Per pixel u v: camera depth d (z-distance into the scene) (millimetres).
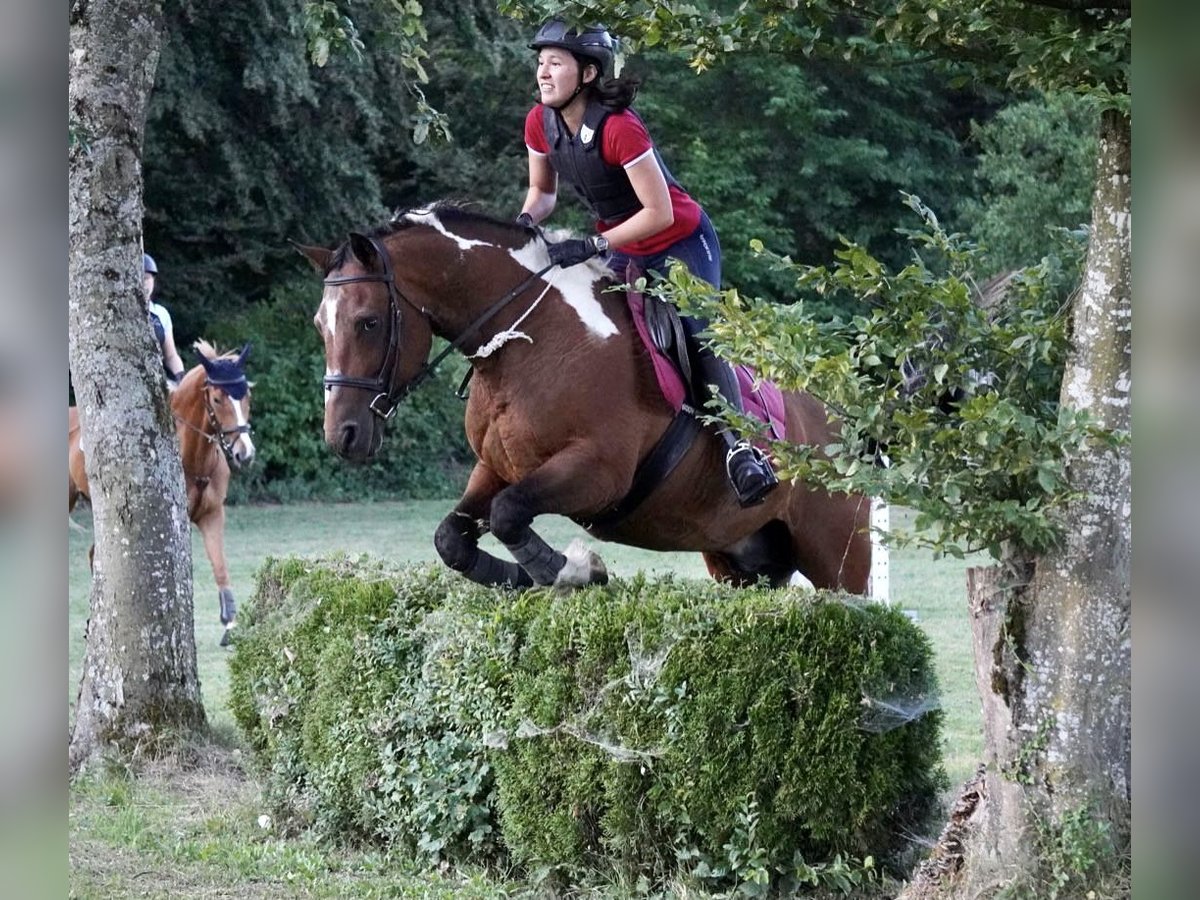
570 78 7133
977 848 5410
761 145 34438
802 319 5125
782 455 5285
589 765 6289
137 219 9453
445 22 31312
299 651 7762
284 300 33031
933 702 6375
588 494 6922
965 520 4980
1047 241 23484
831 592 6441
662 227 7121
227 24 28438
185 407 13977
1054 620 5258
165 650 9328
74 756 9219
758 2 5566
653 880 6340
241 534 25125
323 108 31016
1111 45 4805
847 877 6133
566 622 6375
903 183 34438
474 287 7160
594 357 7055
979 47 5512
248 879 6875
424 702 6930
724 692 6047
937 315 5469
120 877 6863
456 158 33781
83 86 9203
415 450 33719
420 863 7059
